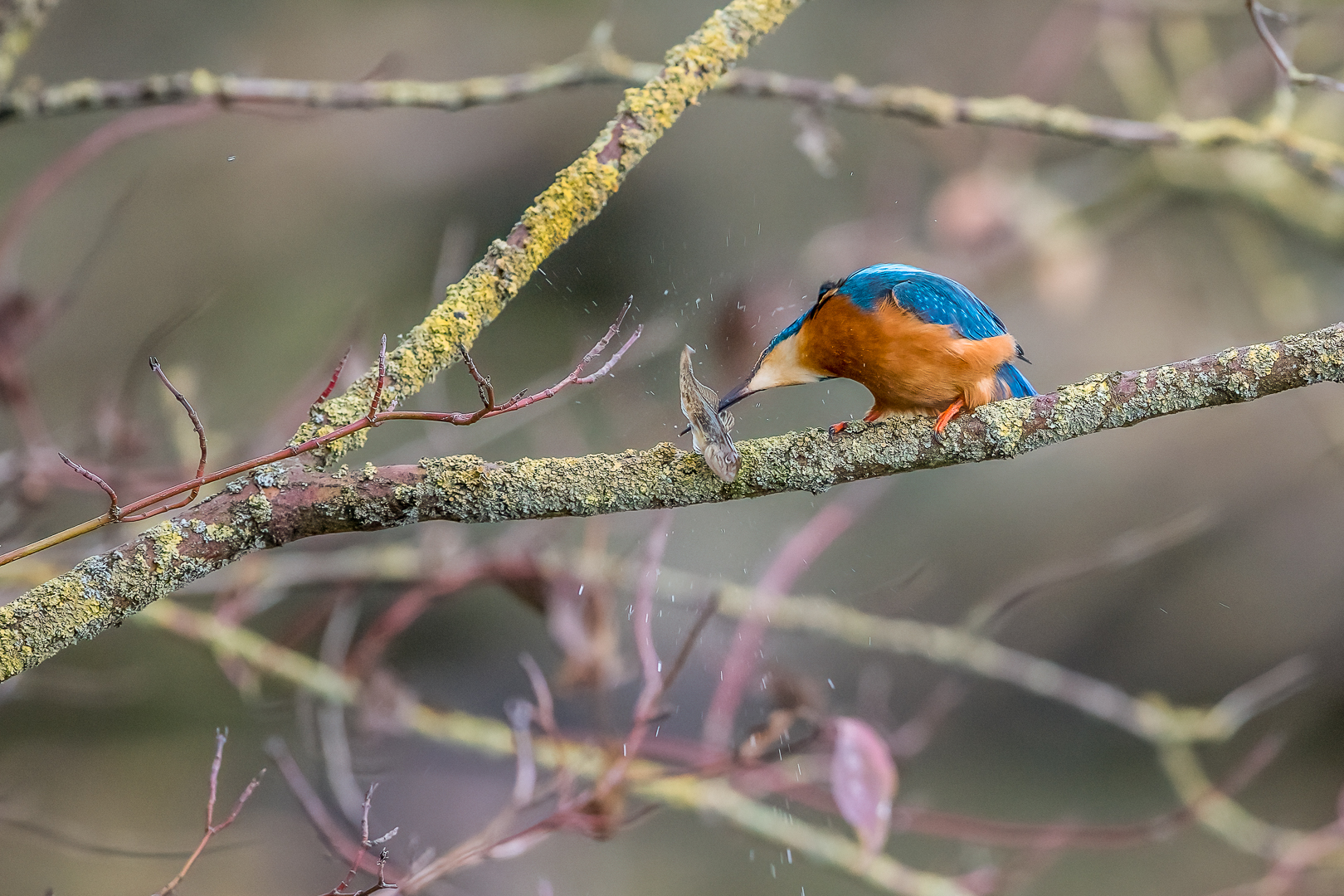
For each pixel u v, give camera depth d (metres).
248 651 7.28
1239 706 8.18
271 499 3.82
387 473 3.91
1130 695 12.97
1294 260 12.34
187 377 7.16
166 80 6.49
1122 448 13.62
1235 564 13.26
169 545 3.72
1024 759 12.07
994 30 13.42
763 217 12.37
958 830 7.02
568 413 8.41
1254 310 12.48
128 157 12.37
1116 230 11.61
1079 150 13.33
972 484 13.21
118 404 6.97
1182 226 13.23
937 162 11.95
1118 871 11.30
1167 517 13.29
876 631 7.84
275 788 10.61
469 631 11.06
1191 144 7.31
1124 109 13.34
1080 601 13.00
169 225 12.41
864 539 12.65
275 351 12.23
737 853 10.84
